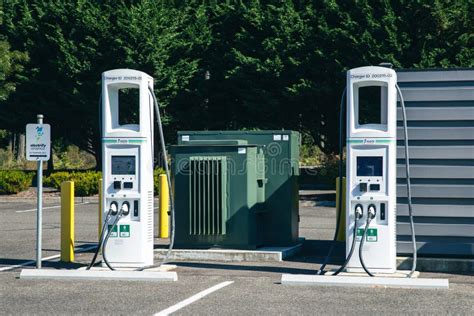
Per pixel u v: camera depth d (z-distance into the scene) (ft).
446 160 37.86
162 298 30.09
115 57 104.06
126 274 34.47
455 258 37.70
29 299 30.07
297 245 44.16
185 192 42.32
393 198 35.06
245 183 41.55
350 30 93.45
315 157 147.43
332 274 34.99
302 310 27.73
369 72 35.01
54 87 111.24
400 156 38.42
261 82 101.86
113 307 28.35
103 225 37.09
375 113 91.35
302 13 99.66
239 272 36.81
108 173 37.35
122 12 102.27
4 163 170.91
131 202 37.27
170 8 106.93
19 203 87.20
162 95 105.29
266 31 100.53
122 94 102.01
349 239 35.45
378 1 94.17
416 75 38.27
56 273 34.99
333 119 105.81
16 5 115.24
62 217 41.01
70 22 107.96
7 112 116.37
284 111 104.58
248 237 41.50
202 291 31.55
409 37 90.99
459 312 27.43
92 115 109.70
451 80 37.91
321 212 73.20
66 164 182.50
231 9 103.91
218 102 109.91
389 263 34.99
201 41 106.22
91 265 36.91
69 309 28.04
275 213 43.60
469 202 37.58
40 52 112.68
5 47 111.75
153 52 101.04
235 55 101.50
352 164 35.37
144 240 37.19
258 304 28.81
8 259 42.27
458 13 88.22
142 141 37.17
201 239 42.06
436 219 37.93
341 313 27.25
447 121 37.91
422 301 29.50
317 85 96.94
